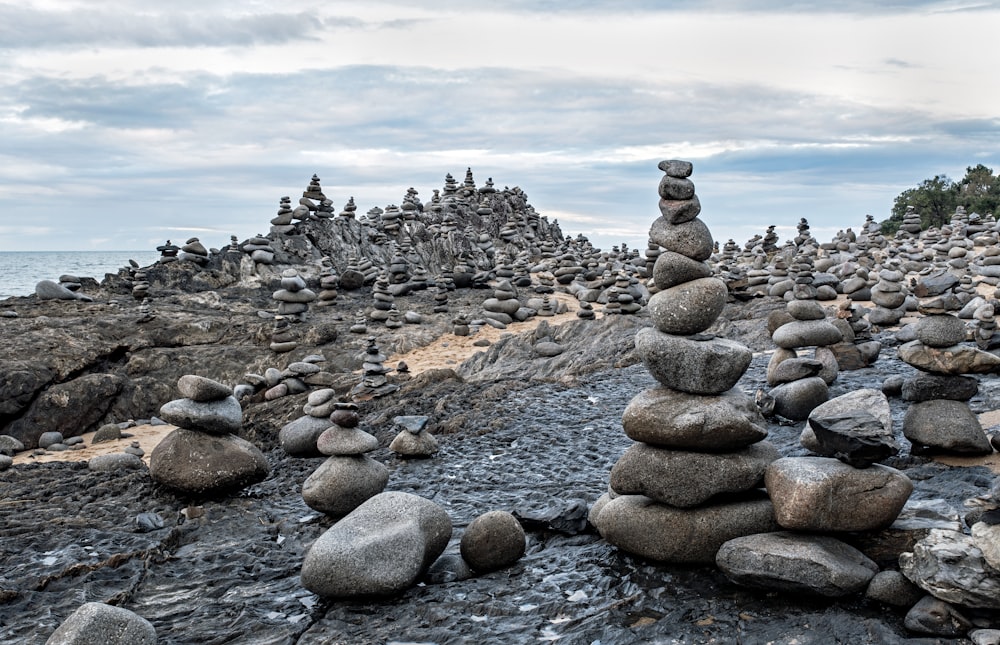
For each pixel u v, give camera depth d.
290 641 7.02
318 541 7.79
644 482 7.70
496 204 52.75
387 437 14.64
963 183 61.88
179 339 25.69
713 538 7.37
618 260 40.09
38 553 9.40
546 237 55.19
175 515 10.76
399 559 7.63
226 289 33.28
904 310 20.45
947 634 5.85
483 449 13.38
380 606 7.50
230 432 11.85
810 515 6.83
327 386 19.84
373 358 19.02
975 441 9.40
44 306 28.42
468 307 30.36
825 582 6.43
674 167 8.33
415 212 45.22
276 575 8.65
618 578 7.54
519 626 6.91
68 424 21.30
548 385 17.28
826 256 34.62
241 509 10.90
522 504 10.43
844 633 6.03
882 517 6.80
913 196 60.34
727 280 24.81
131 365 23.80
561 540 8.80
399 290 32.88
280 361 24.30
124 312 27.91
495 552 8.18
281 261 36.22
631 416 7.89
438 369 18.77
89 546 9.58
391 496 8.35
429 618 7.19
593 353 20.95
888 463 9.72
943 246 33.16
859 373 14.76
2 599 8.10
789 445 11.23
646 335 8.19
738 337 20.52
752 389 14.57
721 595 6.93
